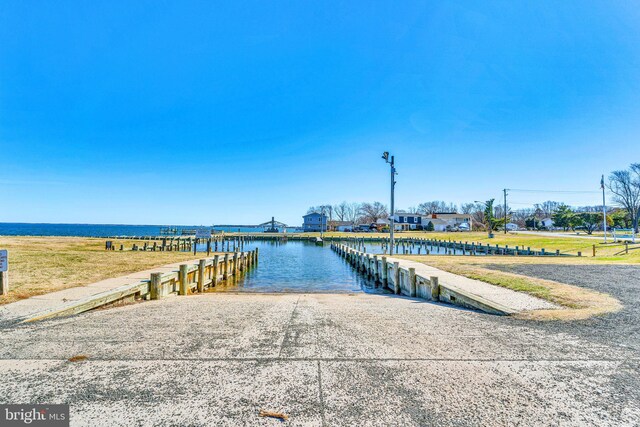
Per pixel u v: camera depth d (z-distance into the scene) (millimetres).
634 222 62594
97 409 3113
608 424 2914
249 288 16953
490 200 74375
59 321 6371
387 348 4797
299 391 3482
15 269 13031
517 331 5699
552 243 36438
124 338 5227
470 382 3695
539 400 3314
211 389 3514
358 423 2916
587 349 4750
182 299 9539
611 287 9680
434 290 9773
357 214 129375
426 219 96688
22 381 3670
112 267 14820
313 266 27891
